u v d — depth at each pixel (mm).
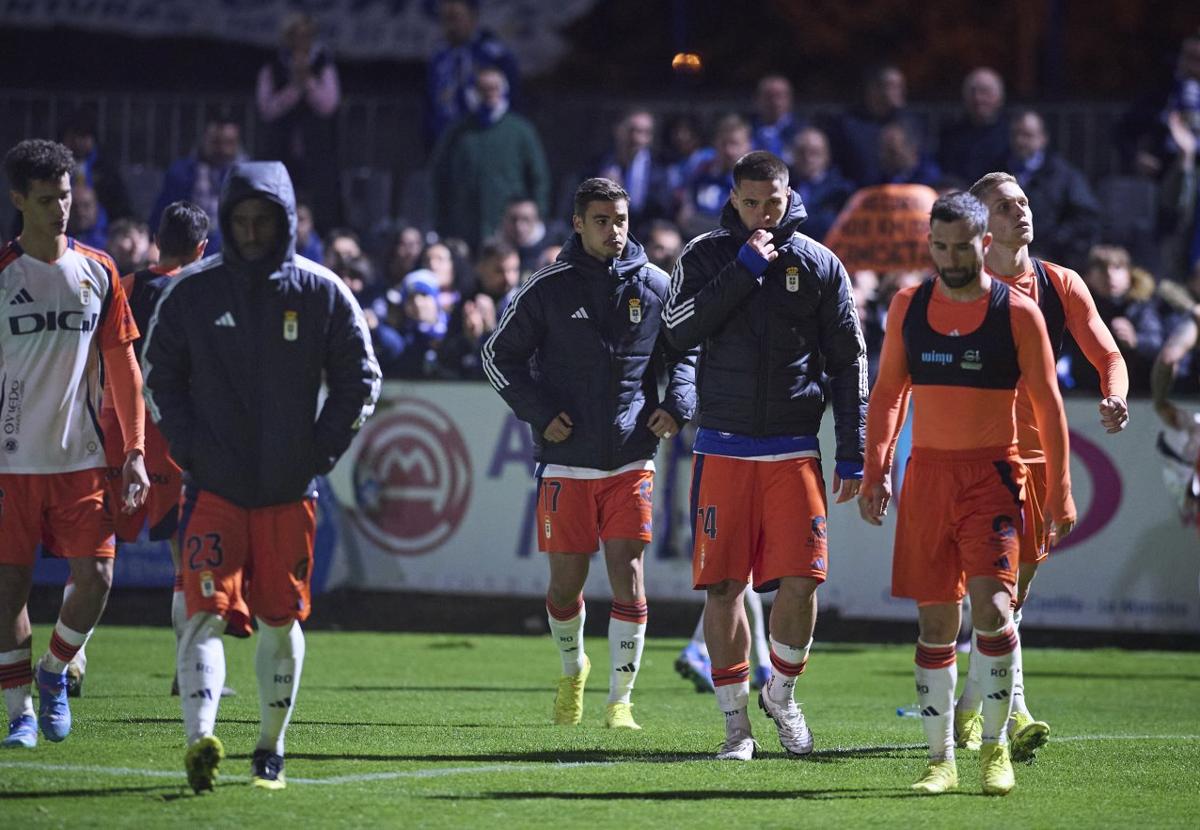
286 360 19188
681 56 57344
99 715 26344
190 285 19219
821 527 22766
